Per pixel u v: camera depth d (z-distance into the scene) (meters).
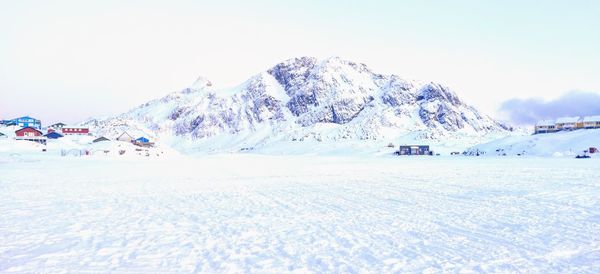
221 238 10.72
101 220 13.50
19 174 36.44
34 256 8.98
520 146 107.62
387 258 8.67
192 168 50.34
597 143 88.75
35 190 23.19
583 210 14.62
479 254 8.88
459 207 15.70
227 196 20.17
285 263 8.38
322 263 8.35
